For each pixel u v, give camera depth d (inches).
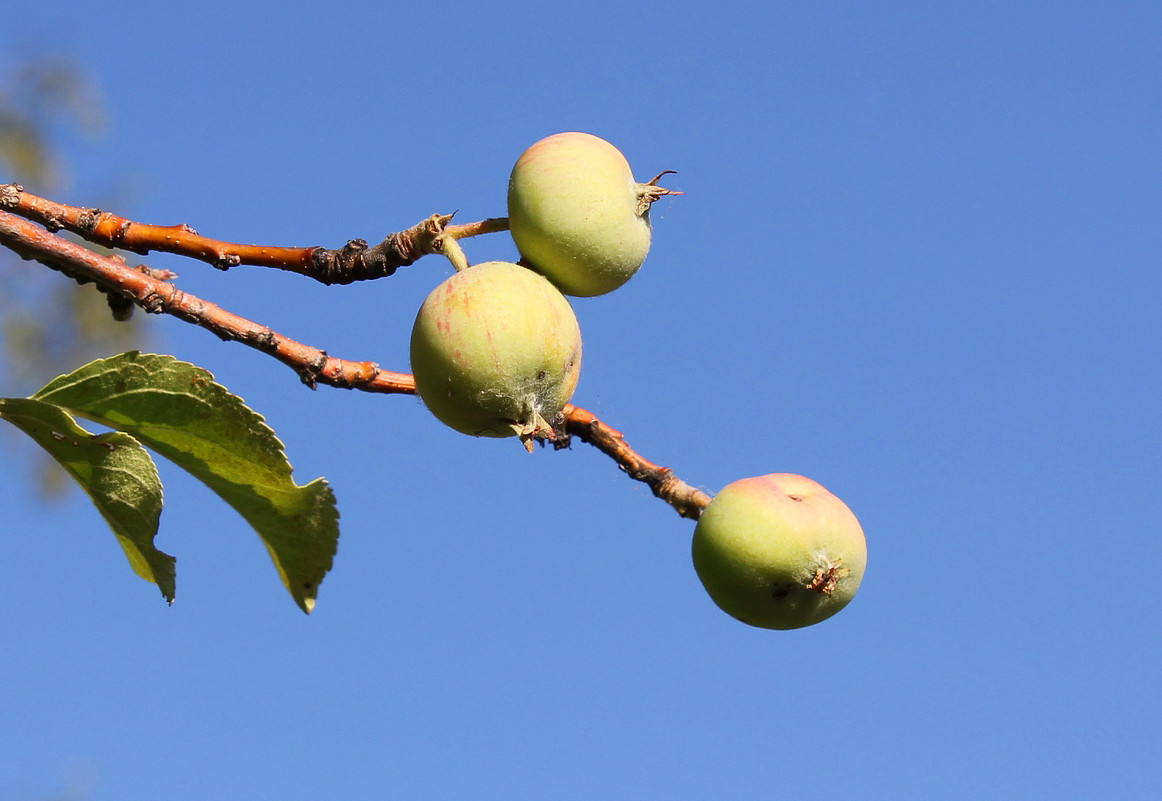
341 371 36.4
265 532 37.0
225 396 35.9
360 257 36.6
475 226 36.7
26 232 35.4
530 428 35.9
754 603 37.0
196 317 35.9
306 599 37.1
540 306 35.8
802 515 36.9
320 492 36.6
